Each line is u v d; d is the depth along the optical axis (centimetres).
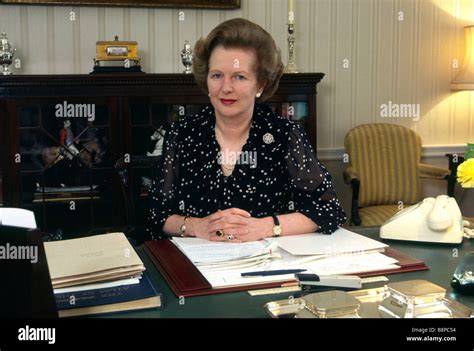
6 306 80
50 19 334
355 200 334
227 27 155
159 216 165
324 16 382
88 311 102
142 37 350
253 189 165
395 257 134
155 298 106
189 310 105
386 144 367
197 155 167
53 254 123
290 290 115
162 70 356
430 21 403
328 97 389
